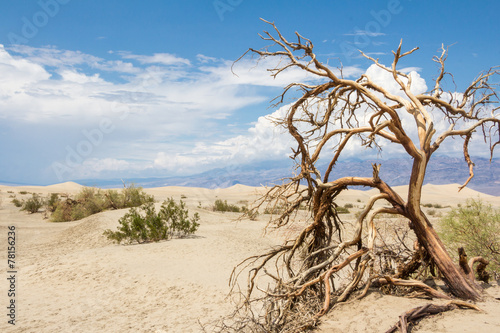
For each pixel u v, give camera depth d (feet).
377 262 20.54
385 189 18.19
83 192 99.14
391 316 13.93
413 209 17.19
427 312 13.64
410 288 17.47
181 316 23.97
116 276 33.50
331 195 19.65
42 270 36.60
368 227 17.53
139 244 51.11
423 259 18.28
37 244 59.21
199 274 34.40
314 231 20.35
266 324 16.63
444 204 162.40
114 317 23.89
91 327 21.91
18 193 196.24
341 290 18.38
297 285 16.76
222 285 31.07
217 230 65.67
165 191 276.82
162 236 53.42
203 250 45.19
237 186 349.00
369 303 15.79
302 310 15.85
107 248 46.68
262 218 86.12
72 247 55.83
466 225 26.84
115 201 95.81
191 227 59.36
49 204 106.63
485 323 12.68
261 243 53.62
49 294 29.43
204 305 26.27
